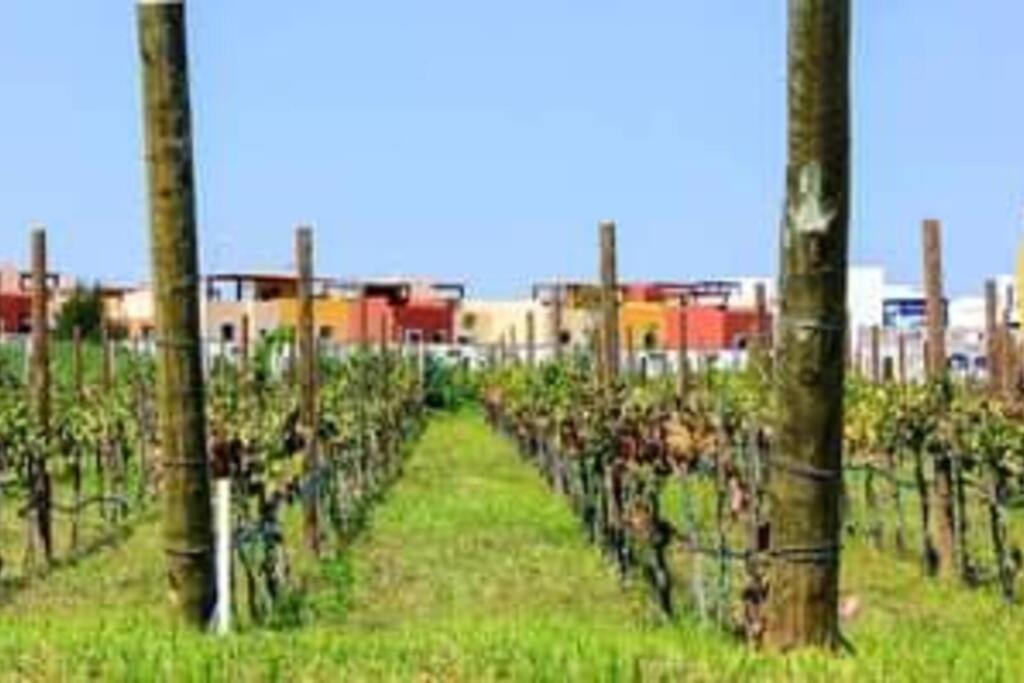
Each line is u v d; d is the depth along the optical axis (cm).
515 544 4888
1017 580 4078
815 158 1842
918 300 13850
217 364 8262
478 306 16262
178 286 2269
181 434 2286
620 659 1755
